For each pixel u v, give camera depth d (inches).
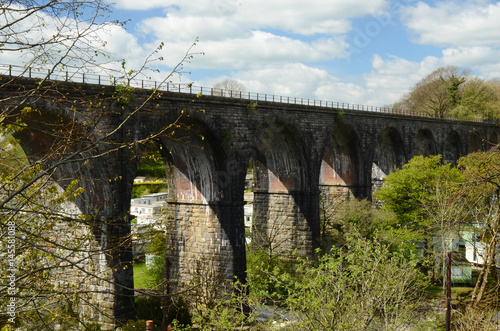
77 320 523.5
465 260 1635.1
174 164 1663.4
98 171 1211.9
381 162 2797.7
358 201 2162.9
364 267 798.5
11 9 388.5
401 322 747.4
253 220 2119.8
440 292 1433.3
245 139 1648.6
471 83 4621.1
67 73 452.1
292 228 2017.7
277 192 2054.6
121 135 1232.2
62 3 403.9
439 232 1349.7
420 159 1859.0
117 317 1225.4
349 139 2313.0
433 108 4665.4
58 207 543.8
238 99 1601.9
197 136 1537.9
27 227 522.6
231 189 1592.0
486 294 1106.1
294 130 1894.7
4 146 500.4
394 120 2615.7
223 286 1558.8
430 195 1713.8
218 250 1604.3
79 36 415.8
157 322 1302.9
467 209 1106.7
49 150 496.7
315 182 2014.0
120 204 1241.4
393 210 1846.7
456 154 3489.2
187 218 1665.8
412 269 863.7
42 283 498.9
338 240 2058.3
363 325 709.3
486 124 3811.5
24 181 488.7
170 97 1357.0
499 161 866.1
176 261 1675.7
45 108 1032.2
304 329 705.0
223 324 772.6
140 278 1872.5
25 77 938.7
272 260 1878.7
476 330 867.4
